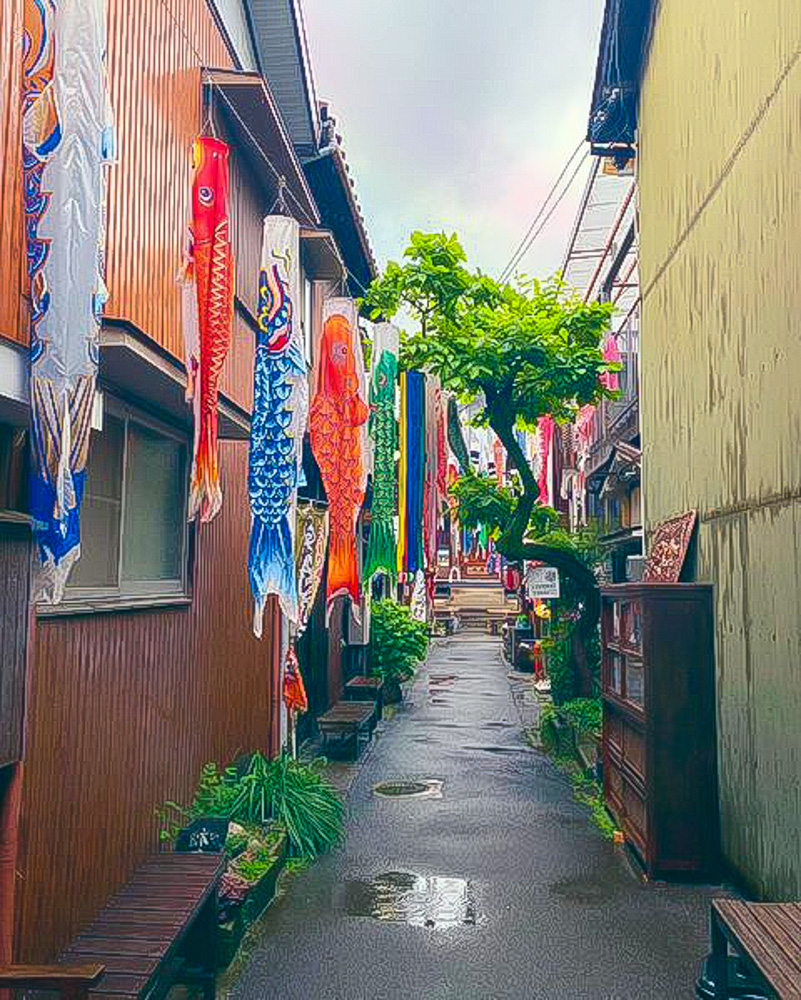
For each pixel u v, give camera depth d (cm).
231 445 923
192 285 556
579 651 1466
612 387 1537
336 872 770
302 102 1144
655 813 757
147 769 659
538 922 657
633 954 600
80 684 537
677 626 781
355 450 1022
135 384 606
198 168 569
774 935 423
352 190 1300
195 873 559
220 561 880
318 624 1509
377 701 1634
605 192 1594
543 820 952
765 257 675
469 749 1377
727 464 768
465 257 1377
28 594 436
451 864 796
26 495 448
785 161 633
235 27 1015
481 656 3150
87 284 388
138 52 597
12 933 438
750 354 709
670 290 990
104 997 401
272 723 1087
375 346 1263
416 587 2920
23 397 406
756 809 678
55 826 498
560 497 2502
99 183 392
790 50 624
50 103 388
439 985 553
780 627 635
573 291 1412
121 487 632
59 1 389
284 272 741
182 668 751
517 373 1382
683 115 923
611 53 1141
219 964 572
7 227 401
